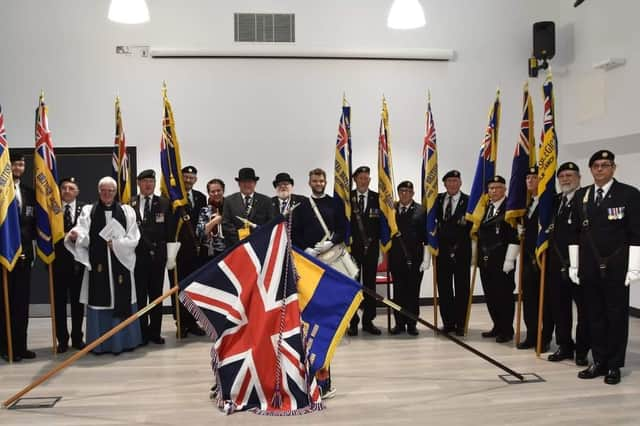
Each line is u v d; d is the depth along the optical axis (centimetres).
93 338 492
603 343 405
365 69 726
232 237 541
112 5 515
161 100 701
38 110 499
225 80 708
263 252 349
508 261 516
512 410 340
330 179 723
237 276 346
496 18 748
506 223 525
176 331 596
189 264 564
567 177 447
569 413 334
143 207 543
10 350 467
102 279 491
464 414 334
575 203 420
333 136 722
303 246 520
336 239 512
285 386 341
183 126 703
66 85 691
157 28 700
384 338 546
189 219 559
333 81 722
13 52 685
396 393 376
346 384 397
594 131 694
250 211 548
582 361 438
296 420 325
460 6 741
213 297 343
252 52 704
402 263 561
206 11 705
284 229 353
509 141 752
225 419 329
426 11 736
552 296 457
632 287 650
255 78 712
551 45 716
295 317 345
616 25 648
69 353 503
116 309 492
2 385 405
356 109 725
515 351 488
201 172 706
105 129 696
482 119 746
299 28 716
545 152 458
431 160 554
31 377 425
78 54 691
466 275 556
